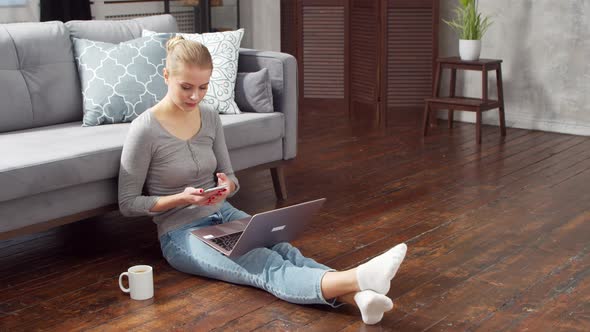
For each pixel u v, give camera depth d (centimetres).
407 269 278
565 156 452
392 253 224
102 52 338
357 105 579
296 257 258
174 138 275
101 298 255
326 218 339
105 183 290
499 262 285
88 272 278
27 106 323
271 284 248
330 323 235
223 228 270
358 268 230
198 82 261
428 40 549
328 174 414
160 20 379
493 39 541
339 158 449
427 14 545
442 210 349
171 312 243
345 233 319
